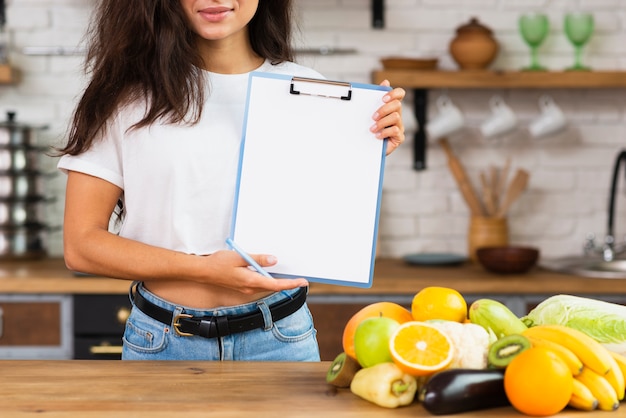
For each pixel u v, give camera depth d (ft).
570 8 11.25
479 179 11.36
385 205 11.35
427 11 11.20
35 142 10.64
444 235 11.39
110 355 9.43
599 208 11.44
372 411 3.83
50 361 4.67
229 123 5.56
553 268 10.20
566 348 3.91
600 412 3.81
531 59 11.09
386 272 10.02
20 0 11.02
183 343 5.42
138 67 5.44
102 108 5.45
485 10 11.24
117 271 5.27
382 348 3.97
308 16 11.14
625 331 4.13
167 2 5.33
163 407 3.86
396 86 10.50
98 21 5.66
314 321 9.44
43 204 10.73
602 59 11.33
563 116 10.80
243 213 4.88
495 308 4.16
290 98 4.86
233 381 4.28
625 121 11.40
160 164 5.45
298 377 4.36
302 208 4.89
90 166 5.48
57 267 10.14
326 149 4.88
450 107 10.86
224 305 5.41
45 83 11.09
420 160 11.25
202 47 5.65
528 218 11.43
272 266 4.91
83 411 3.80
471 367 3.92
